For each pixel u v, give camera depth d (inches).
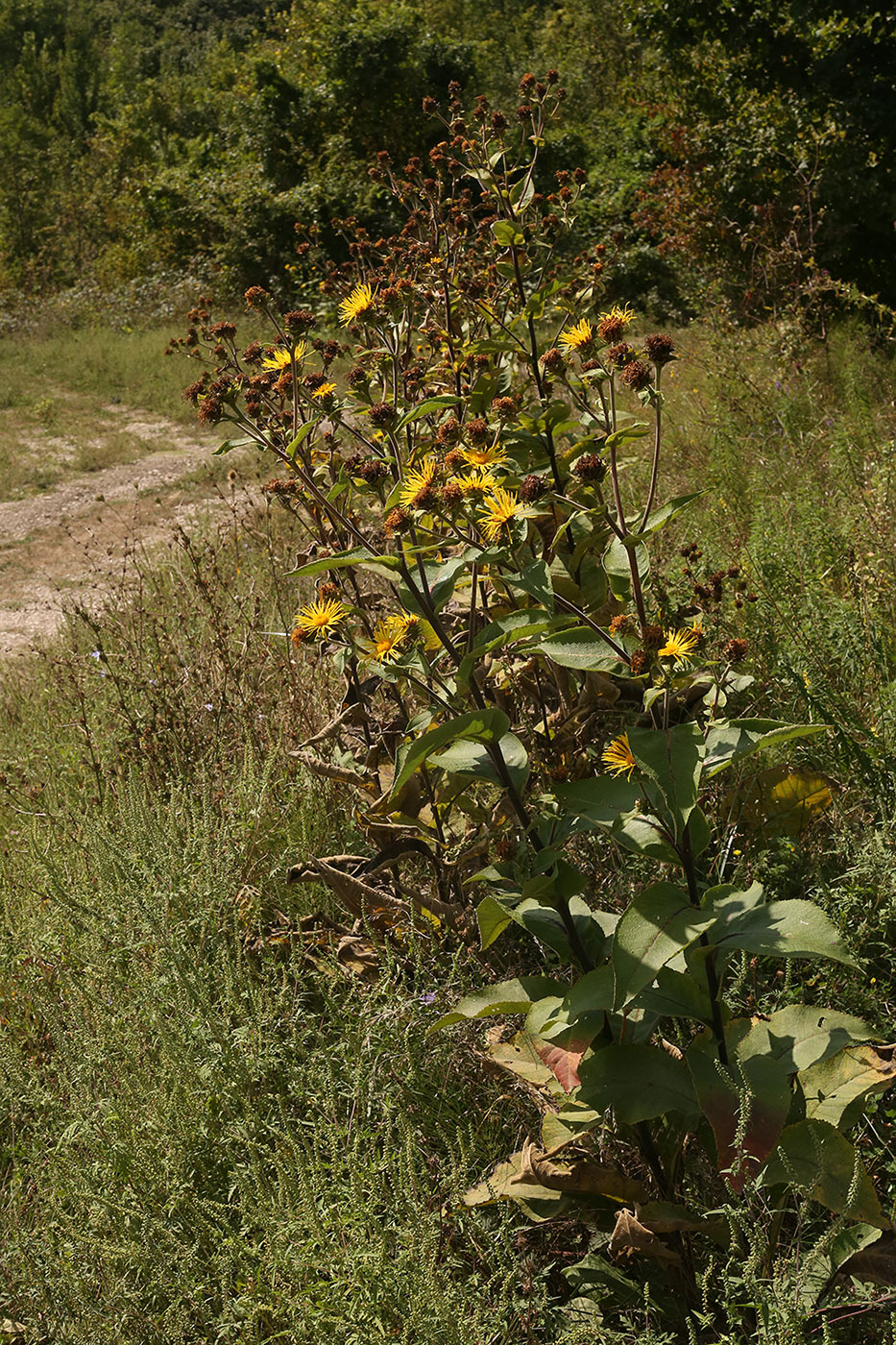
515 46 1585.9
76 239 1108.5
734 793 119.8
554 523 125.7
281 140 847.7
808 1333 77.6
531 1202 87.4
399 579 99.9
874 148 413.7
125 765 165.9
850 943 102.7
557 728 123.2
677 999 82.7
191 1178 95.4
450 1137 97.8
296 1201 89.7
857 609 156.0
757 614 156.7
